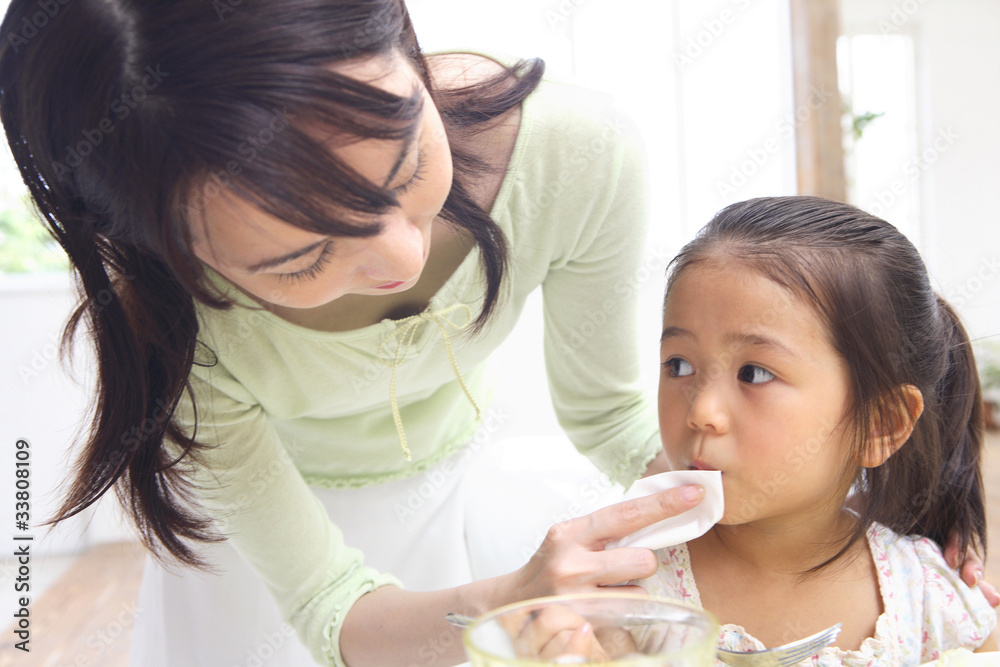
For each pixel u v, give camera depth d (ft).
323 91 1.83
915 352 2.85
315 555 3.33
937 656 2.86
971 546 3.25
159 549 3.30
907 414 2.76
